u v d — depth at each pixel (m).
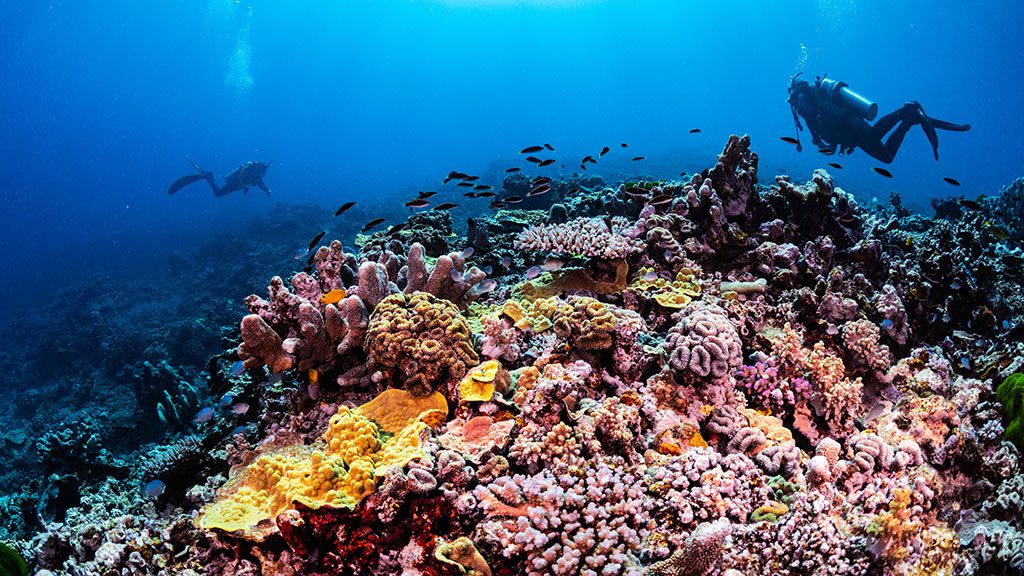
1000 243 11.11
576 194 14.52
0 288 40.84
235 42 135.25
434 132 152.38
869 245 7.46
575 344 4.67
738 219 7.59
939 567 3.77
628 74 152.88
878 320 6.35
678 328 4.98
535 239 6.39
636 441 4.20
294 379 5.87
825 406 4.88
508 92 153.38
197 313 21.20
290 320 5.16
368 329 4.68
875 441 4.59
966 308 7.40
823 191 7.66
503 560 3.33
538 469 3.80
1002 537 4.11
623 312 5.13
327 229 29.55
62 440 8.22
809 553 3.52
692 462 3.88
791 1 133.75
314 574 3.56
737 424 4.61
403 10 135.00
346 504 3.36
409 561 3.41
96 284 27.80
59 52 119.94
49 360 19.94
